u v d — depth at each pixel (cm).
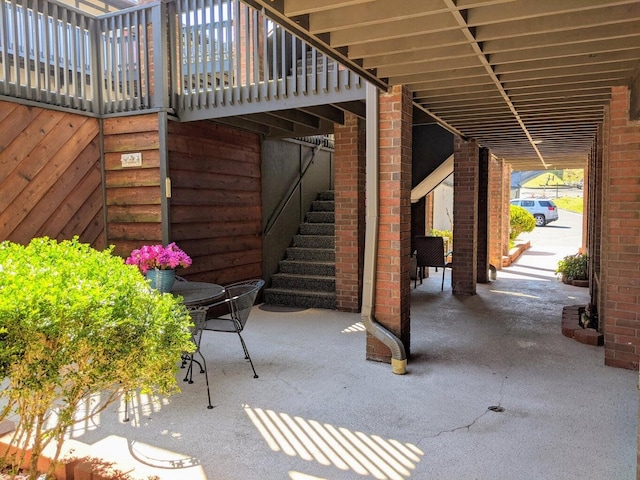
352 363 400
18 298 182
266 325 530
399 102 376
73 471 241
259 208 638
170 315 231
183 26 497
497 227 1020
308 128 607
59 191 459
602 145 492
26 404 200
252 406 317
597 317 482
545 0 246
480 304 644
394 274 387
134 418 300
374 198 384
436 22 268
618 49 297
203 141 536
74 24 472
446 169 818
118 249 508
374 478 235
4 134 408
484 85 395
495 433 278
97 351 197
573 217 2630
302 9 244
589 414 302
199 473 239
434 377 367
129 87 502
